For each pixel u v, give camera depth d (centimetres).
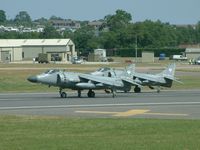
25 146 5031
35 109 9269
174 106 9881
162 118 7731
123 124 6719
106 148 4931
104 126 6512
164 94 13500
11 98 12062
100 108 9444
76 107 9625
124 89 12812
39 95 13200
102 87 12281
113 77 12675
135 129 6234
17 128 6344
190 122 6981
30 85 16725
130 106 9850
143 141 5309
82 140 5388
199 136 5653
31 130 6166
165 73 15138
